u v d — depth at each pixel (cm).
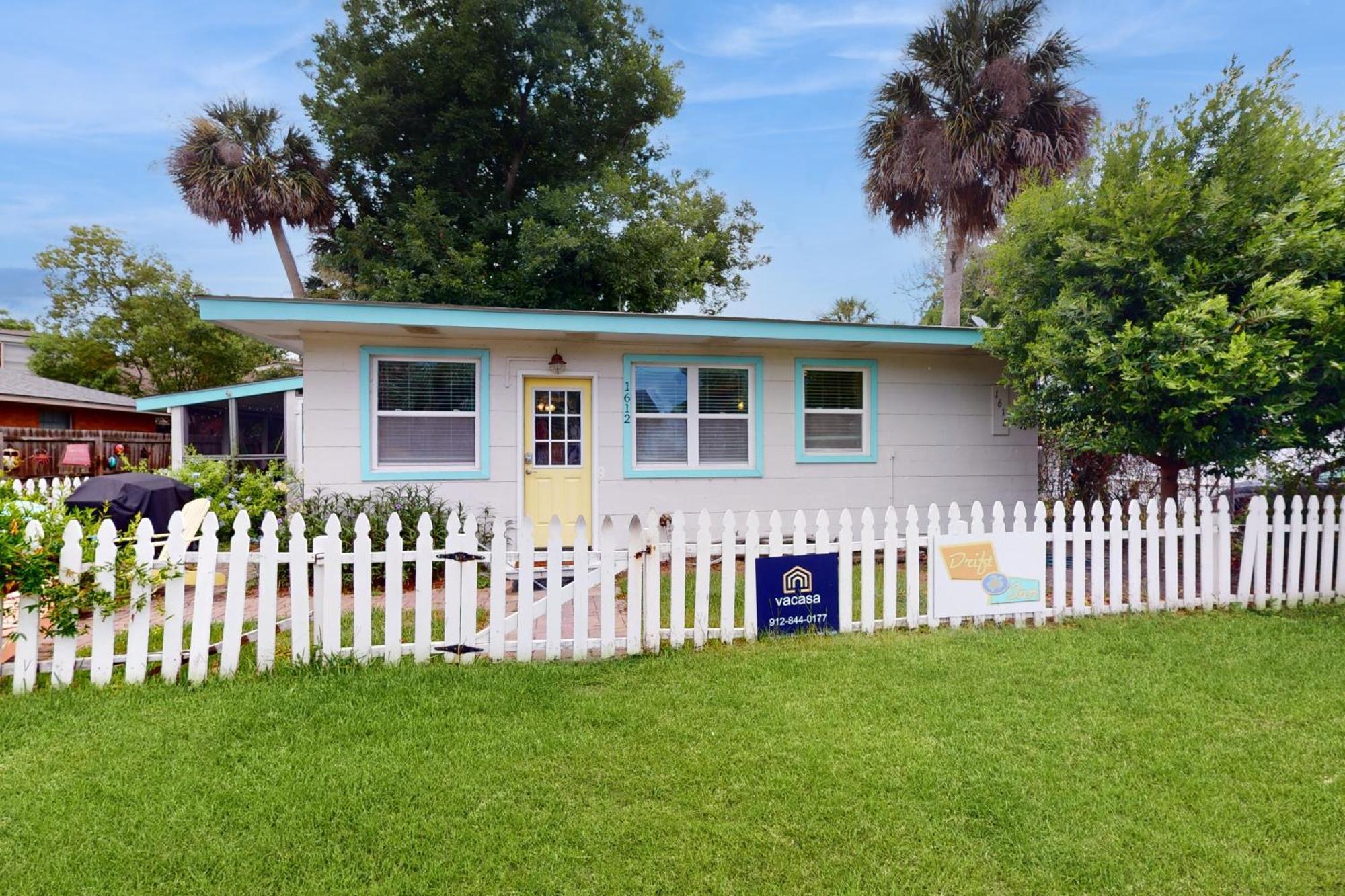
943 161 1438
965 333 869
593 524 859
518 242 1759
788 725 353
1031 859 250
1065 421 754
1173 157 679
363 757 317
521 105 1912
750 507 905
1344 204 608
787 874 242
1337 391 636
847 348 937
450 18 1864
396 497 754
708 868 244
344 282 2131
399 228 1809
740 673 430
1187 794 291
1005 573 547
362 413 792
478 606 609
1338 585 621
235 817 269
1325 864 247
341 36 1908
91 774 300
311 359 780
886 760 317
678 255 1912
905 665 444
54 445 1423
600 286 1862
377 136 1842
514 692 394
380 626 526
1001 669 436
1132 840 260
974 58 1442
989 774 307
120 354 2441
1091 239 693
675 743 333
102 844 252
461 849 253
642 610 494
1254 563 600
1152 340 609
